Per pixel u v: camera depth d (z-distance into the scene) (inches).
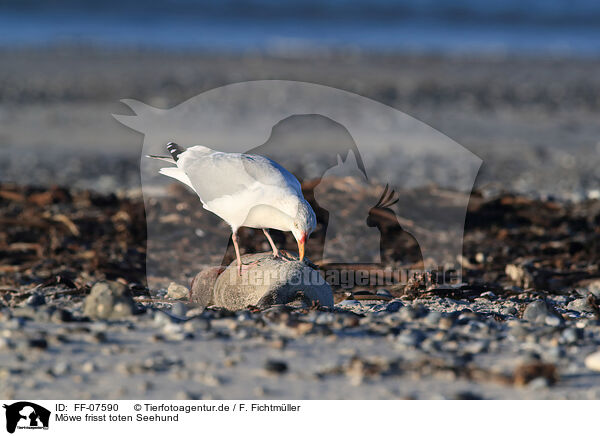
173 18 2723.9
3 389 231.5
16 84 1414.9
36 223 539.2
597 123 1232.2
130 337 281.7
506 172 871.7
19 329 285.4
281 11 2960.1
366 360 257.1
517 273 441.1
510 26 2972.4
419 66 1850.4
